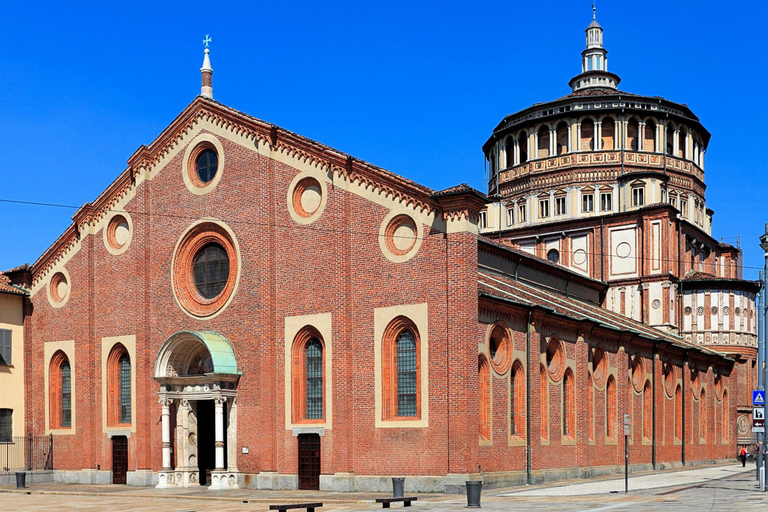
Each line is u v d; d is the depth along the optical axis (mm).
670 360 62188
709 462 68312
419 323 38875
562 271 64125
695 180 77438
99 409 49375
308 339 42562
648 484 42688
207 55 48781
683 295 71688
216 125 46781
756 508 29438
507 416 41219
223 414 44281
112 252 50062
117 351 49375
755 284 73125
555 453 45375
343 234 41344
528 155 77750
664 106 76188
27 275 53219
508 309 41875
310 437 41656
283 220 43625
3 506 35938
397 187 40094
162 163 48812
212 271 46812
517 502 32719
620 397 53375
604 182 74375
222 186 46188
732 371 73312
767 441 38344
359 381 40281
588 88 80250
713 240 80562
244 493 40375
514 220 78438
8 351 51625
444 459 37625
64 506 35750
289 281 43031
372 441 39531
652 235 71125
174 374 46000
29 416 51938
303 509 32531
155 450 46656
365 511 30812
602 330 51156
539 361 44344
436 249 38812
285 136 43875
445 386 37938
